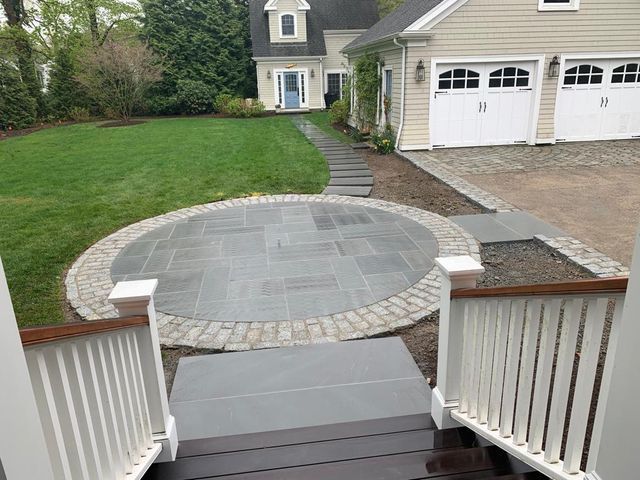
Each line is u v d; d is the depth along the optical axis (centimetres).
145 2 2228
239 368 315
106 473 163
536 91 1124
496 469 200
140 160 1065
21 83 1778
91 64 1875
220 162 1023
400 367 311
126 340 186
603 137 1190
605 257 477
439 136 1147
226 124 1753
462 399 232
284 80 2228
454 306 219
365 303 402
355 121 1542
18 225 627
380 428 246
